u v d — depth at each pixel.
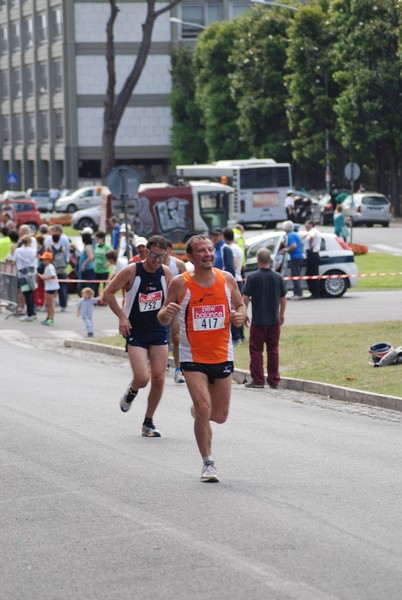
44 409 33.19
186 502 20.75
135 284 27.38
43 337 57.75
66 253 70.31
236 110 180.62
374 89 138.12
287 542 17.89
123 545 17.84
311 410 33.59
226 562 16.81
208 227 108.62
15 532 18.80
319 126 155.50
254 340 39.16
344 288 73.06
